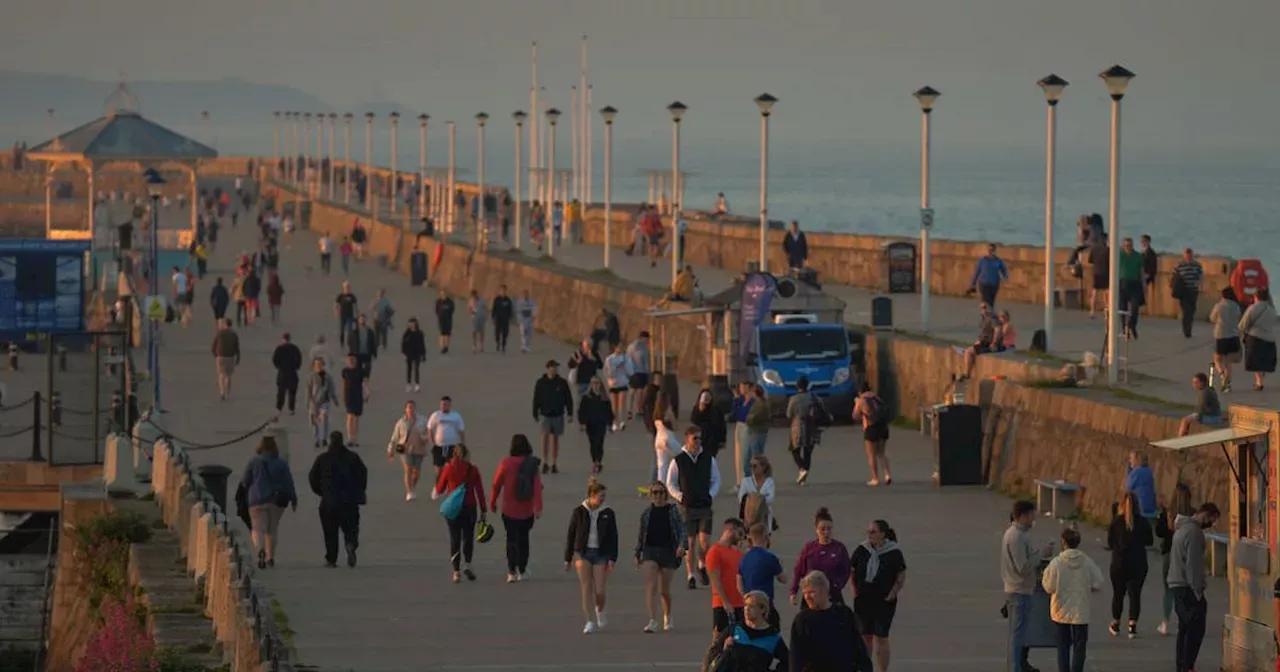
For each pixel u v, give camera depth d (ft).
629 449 495.00
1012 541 243.40
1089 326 566.77
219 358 604.49
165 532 394.11
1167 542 277.44
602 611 284.61
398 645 274.77
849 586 325.62
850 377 525.34
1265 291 419.13
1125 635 280.10
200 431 540.52
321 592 318.45
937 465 426.51
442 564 347.15
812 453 466.29
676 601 305.12
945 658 266.16
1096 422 382.83
